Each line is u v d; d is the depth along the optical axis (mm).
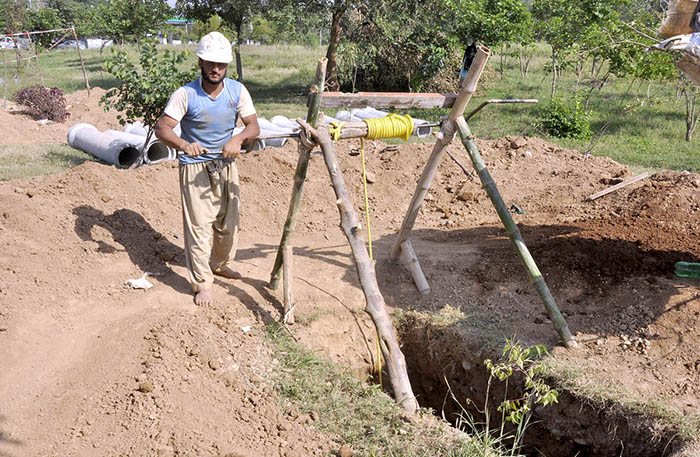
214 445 3449
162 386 3764
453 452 3645
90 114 14125
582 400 3986
